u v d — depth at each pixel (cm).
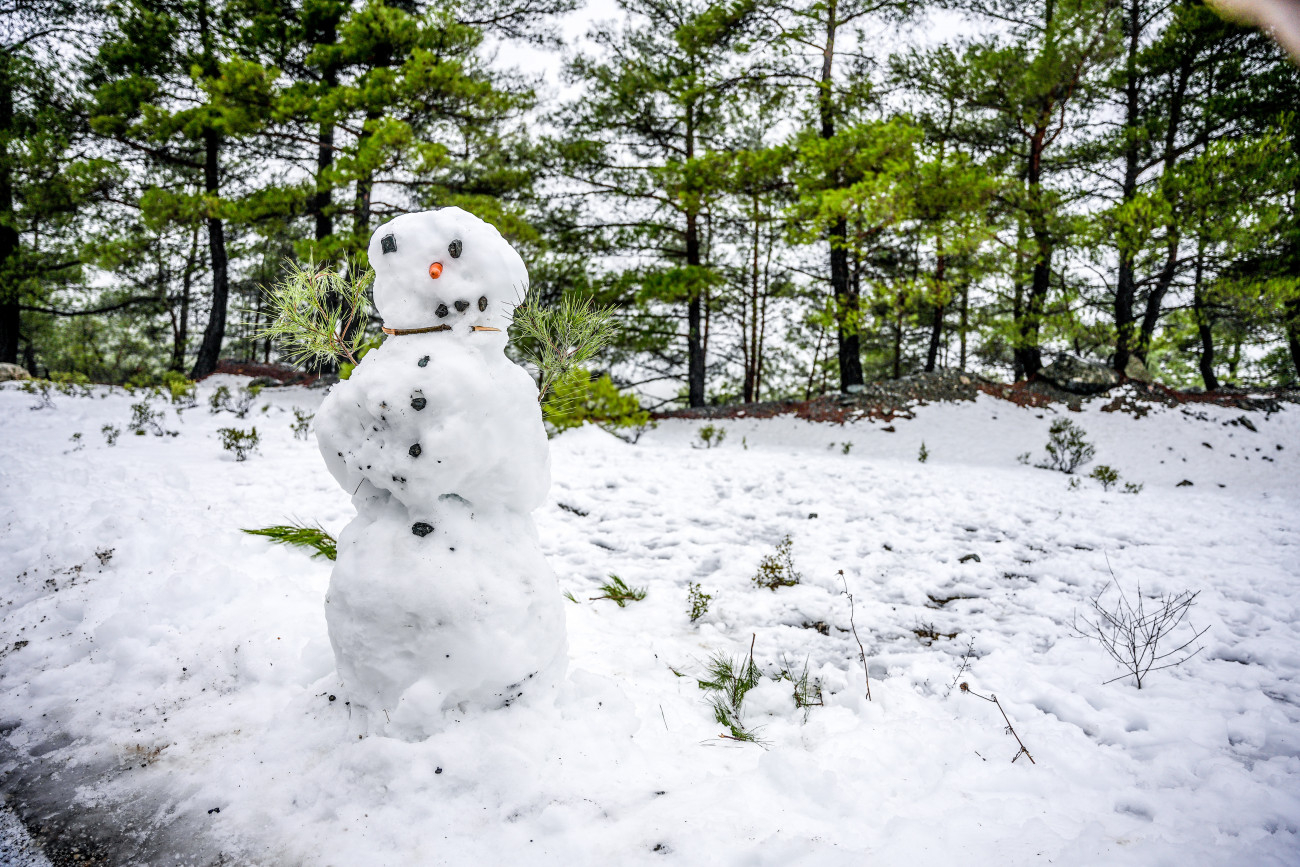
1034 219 1407
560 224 1692
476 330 252
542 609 264
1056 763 268
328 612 255
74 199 1423
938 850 202
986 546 582
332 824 218
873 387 1480
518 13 1625
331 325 286
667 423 1454
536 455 263
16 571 378
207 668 303
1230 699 325
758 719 304
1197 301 1425
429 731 242
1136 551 578
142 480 561
